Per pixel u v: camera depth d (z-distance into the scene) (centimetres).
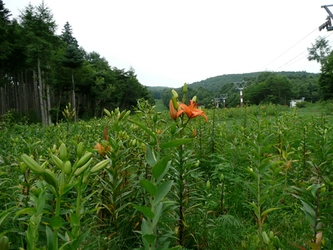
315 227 189
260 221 252
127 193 259
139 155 304
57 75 4200
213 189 375
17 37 3888
